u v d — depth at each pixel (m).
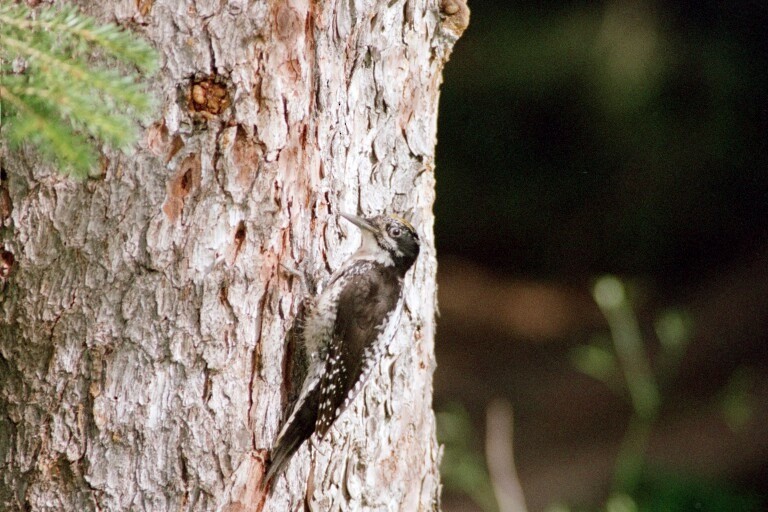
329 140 9.45
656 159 32.25
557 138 33.62
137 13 8.21
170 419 8.48
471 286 36.38
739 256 32.94
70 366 8.32
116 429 8.36
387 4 10.08
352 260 10.07
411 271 10.88
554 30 31.70
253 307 8.79
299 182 9.05
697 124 30.95
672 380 28.06
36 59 6.48
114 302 8.32
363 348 9.78
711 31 30.48
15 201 8.30
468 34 33.06
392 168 10.48
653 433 25.91
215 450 8.66
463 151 35.12
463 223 36.97
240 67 8.42
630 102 30.77
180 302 8.45
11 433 8.41
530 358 32.19
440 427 18.66
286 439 9.09
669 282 33.97
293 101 8.79
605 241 34.94
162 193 8.34
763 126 30.98
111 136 6.41
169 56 8.28
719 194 32.62
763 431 24.89
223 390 8.66
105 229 8.28
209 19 8.34
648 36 30.52
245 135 8.53
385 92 10.24
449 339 33.88
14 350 8.37
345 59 9.67
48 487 8.38
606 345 32.09
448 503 21.11
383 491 10.63
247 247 8.69
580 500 23.25
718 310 30.95
